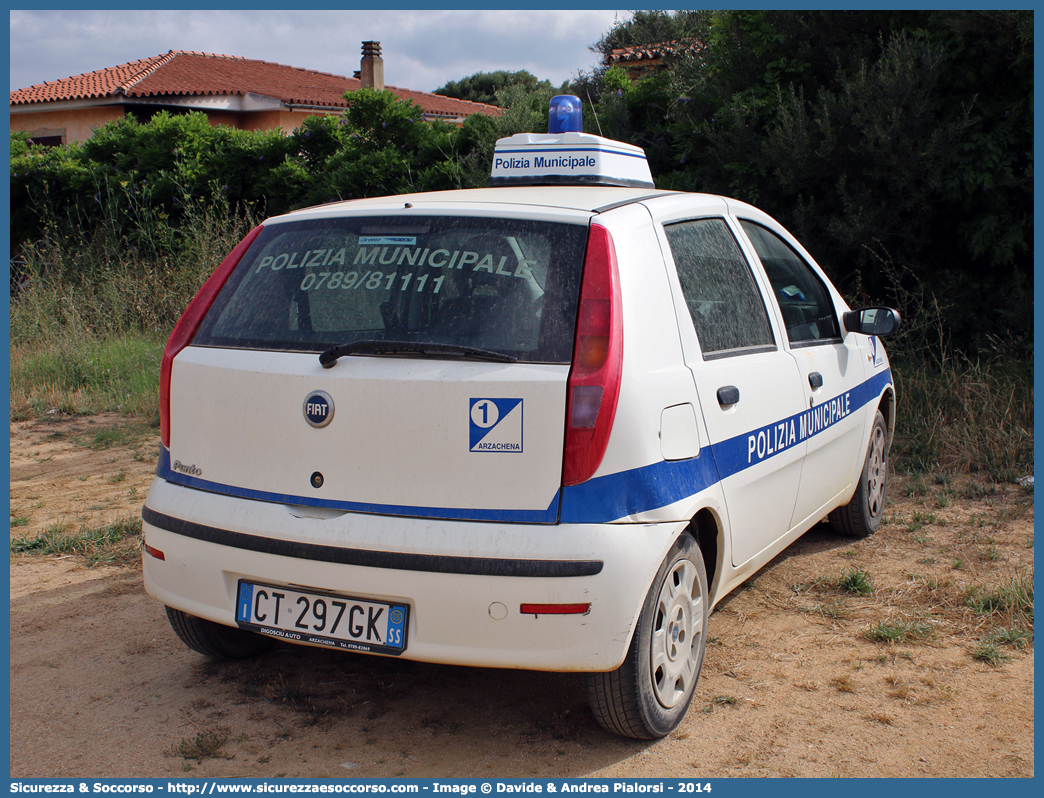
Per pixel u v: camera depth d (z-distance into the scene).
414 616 2.62
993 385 7.09
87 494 5.92
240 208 12.80
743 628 3.88
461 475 2.60
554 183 4.07
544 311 2.70
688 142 9.18
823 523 5.38
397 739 3.01
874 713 3.15
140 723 3.10
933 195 7.97
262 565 2.78
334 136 12.41
